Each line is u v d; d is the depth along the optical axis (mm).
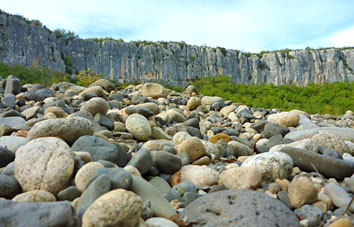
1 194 2205
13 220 1664
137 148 3980
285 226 1860
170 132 5363
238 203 2018
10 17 55781
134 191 2275
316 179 2908
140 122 4629
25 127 4406
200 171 2969
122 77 69500
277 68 88750
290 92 30797
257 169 2738
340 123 9312
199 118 7285
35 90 7391
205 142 4109
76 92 8805
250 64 88812
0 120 4887
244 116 7820
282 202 2180
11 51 53938
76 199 2088
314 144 3760
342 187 2805
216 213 1989
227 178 2713
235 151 4457
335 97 28766
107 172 2193
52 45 61562
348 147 4168
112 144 3094
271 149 4098
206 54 83625
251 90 32094
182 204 2447
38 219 1675
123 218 1706
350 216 2268
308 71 89438
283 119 6793
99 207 1682
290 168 2975
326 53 91812
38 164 2350
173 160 3088
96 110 4930
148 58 74438
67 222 1708
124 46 71688
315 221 2145
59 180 2305
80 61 65312
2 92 7785
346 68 90812
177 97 9570
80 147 3008
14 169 2410
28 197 2008
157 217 2123
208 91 33562
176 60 78812
